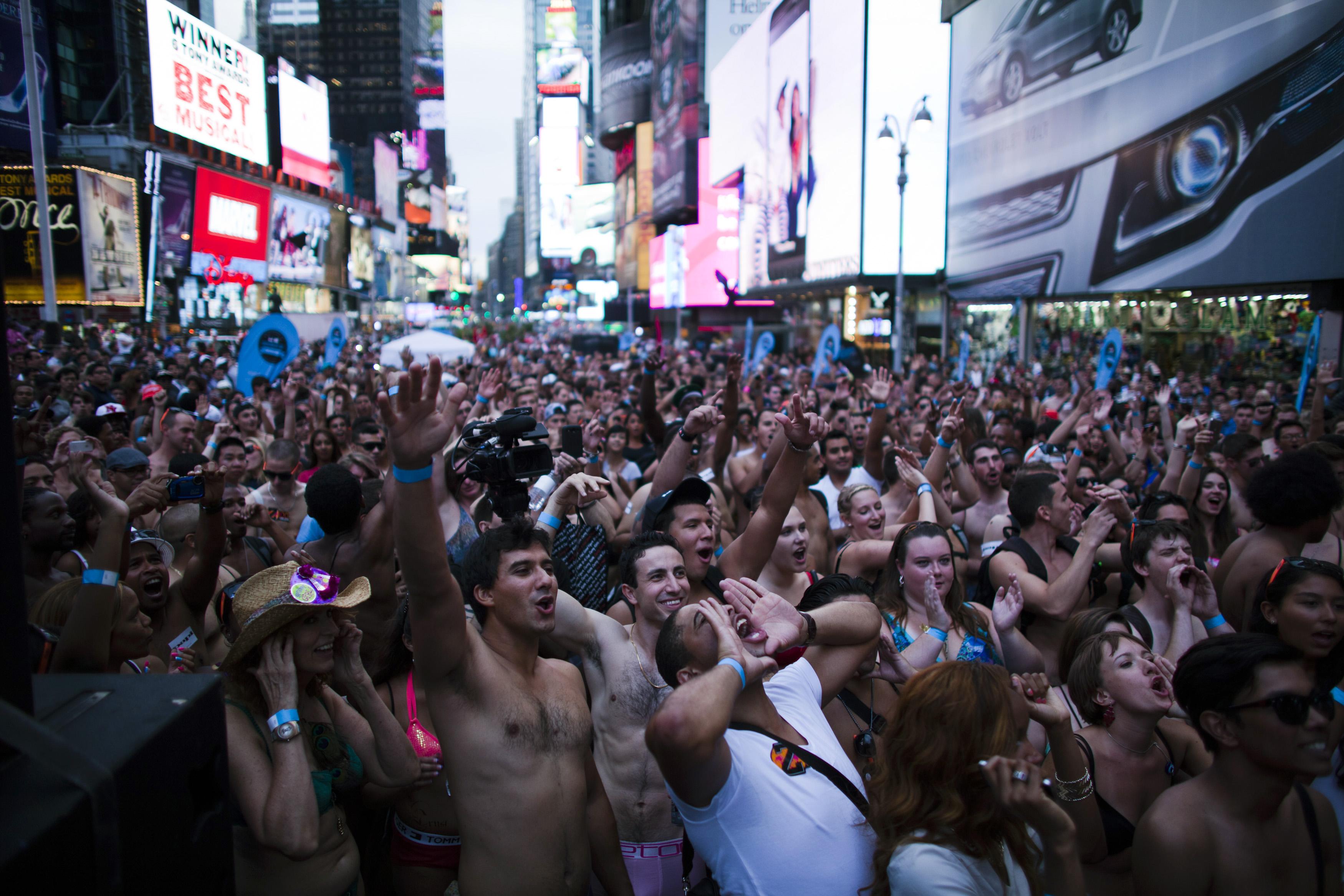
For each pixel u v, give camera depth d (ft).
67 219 113.80
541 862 8.82
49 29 143.23
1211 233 56.59
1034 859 7.08
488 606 9.27
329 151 247.50
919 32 104.53
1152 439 29.40
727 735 7.46
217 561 13.09
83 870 3.33
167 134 155.94
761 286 169.48
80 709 4.07
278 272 207.82
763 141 167.63
